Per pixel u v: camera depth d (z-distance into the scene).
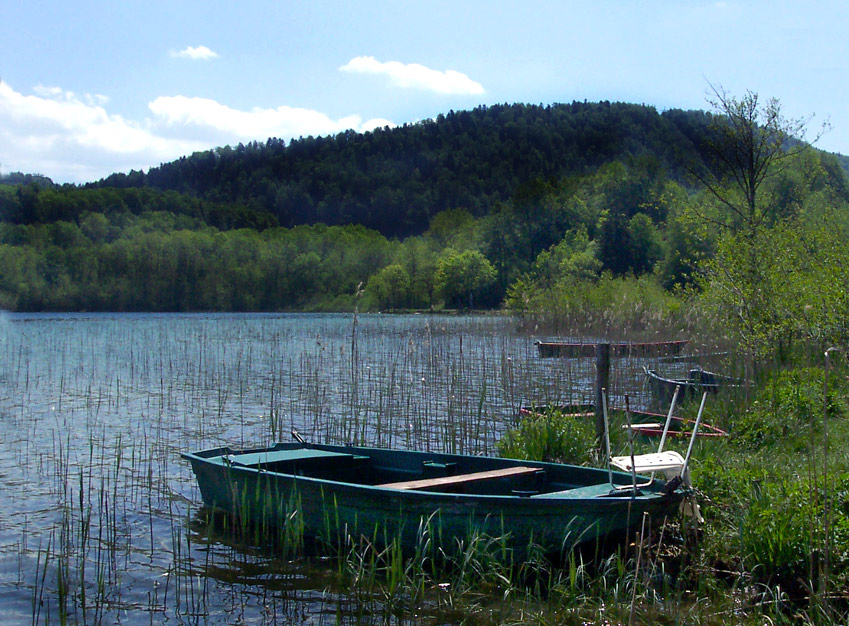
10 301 96.50
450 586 7.16
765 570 6.76
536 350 29.89
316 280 109.31
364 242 119.88
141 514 9.73
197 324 55.84
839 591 6.26
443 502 7.48
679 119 190.25
